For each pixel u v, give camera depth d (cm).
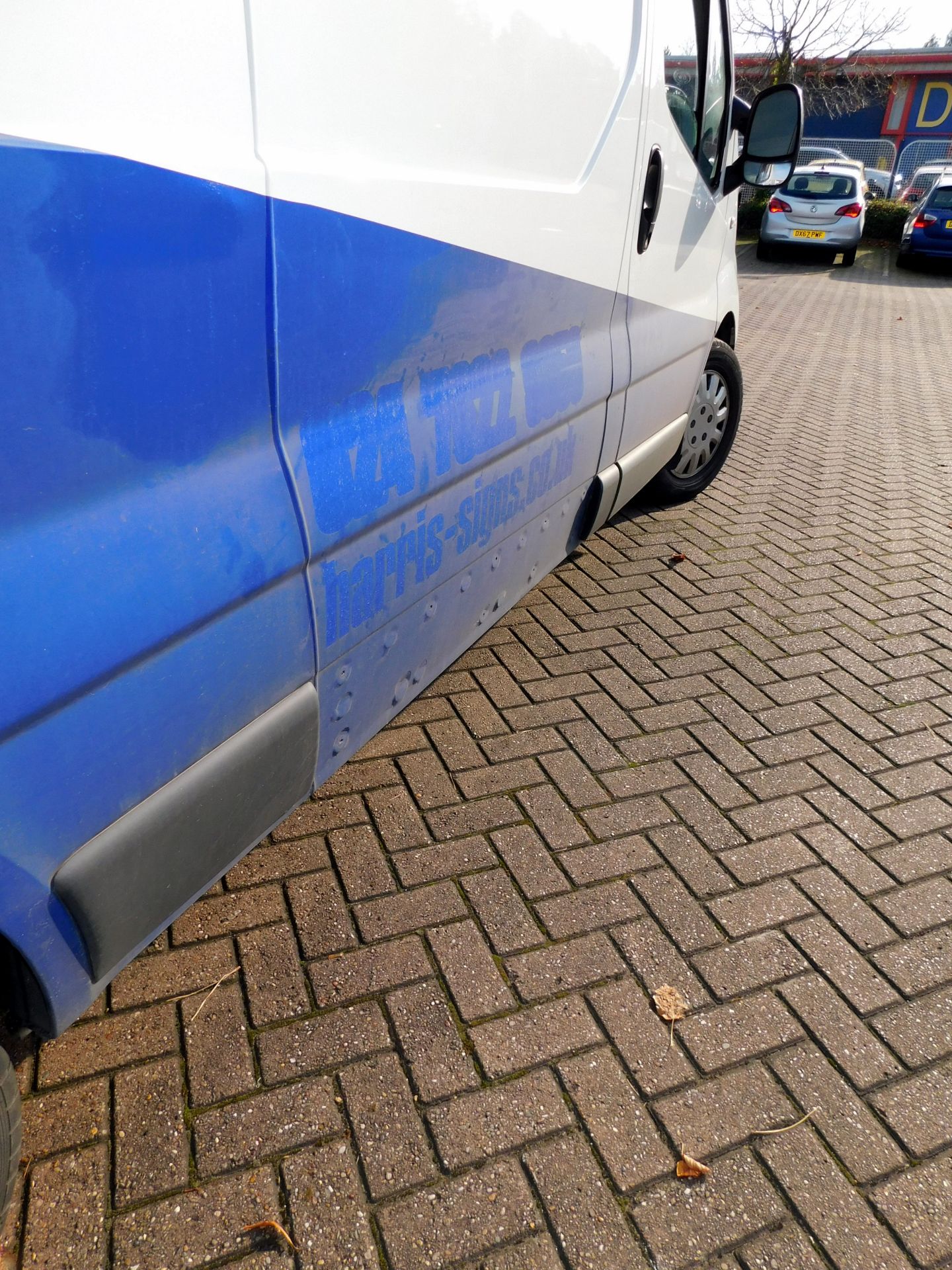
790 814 278
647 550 455
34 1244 161
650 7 285
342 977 214
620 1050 201
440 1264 162
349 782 279
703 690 337
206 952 219
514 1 206
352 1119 184
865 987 221
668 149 325
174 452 139
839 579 431
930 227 1577
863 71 2644
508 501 260
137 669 137
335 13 152
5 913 123
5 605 115
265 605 162
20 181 107
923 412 751
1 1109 145
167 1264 159
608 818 271
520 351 250
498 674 340
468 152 202
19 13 106
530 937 229
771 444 649
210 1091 188
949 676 354
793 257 1752
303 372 162
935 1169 181
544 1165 178
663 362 371
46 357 115
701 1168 177
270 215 145
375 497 189
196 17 127
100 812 135
